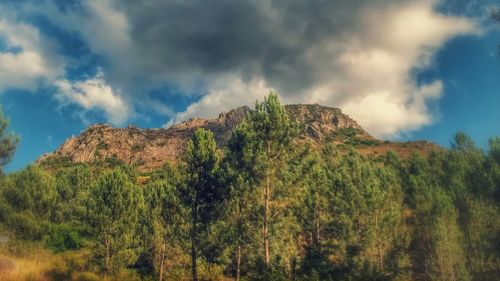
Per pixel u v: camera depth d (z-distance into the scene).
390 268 33.47
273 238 28.50
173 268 32.84
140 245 33.66
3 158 20.20
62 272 26.70
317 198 38.06
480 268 30.80
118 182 34.53
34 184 31.59
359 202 36.91
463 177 37.19
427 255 33.47
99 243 32.69
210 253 29.33
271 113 28.62
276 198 27.41
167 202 30.67
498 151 32.81
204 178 28.95
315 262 31.89
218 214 28.44
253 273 27.33
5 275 21.55
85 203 34.81
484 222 31.50
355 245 35.88
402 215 37.22
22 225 29.08
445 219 32.69
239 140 28.89
